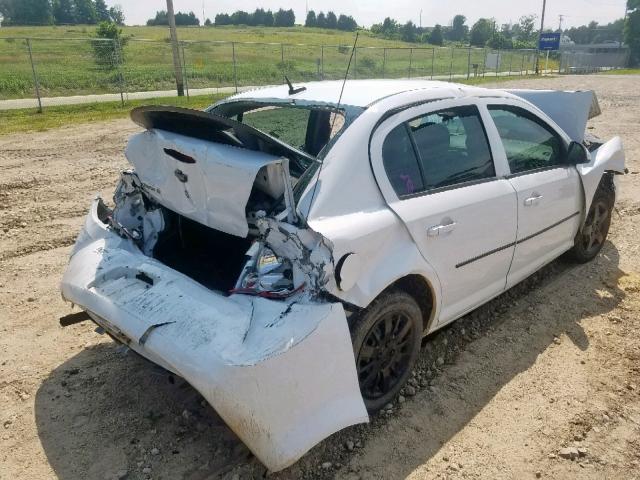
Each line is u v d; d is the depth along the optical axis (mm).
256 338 2340
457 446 2953
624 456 2896
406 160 3117
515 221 3729
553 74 45906
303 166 3100
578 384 3461
